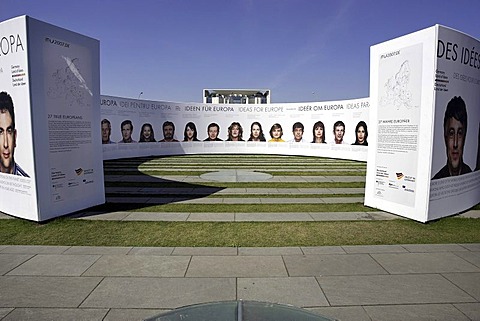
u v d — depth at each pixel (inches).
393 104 346.3
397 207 347.9
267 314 123.6
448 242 265.7
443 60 308.7
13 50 305.9
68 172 343.6
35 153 308.3
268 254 238.8
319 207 383.9
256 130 1123.9
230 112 1122.0
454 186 346.6
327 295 181.8
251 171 700.0
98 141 380.2
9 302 173.6
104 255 235.6
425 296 181.2
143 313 163.9
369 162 382.0
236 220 326.6
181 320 119.6
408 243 263.1
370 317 161.2
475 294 183.5
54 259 228.7
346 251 245.3
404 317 161.3
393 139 349.1
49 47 317.4
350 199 430.6
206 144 1124.5
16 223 312.7
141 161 887.7
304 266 218.8
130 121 973.2
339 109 971.3
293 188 510.0
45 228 297.7
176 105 1078.4
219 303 132.0
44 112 315.6
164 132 1062.4
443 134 323.3
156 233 284.4
